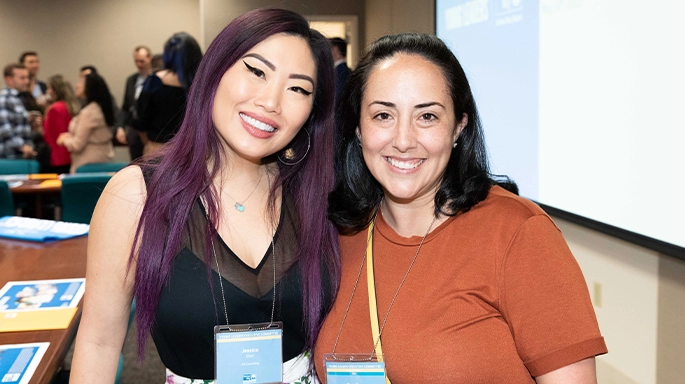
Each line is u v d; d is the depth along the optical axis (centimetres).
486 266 125
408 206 137
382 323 132
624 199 253
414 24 546
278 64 133
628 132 249
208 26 684
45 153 583
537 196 332
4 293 196
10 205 387
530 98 334
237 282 137
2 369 142
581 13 281
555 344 117
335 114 151
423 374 124
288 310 142
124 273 135
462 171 136
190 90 139
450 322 124
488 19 384
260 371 136
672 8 220
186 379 140
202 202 139
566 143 300
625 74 250
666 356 232
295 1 498
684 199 215
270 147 137
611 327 271
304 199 150
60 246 262
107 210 133
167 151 141
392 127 129
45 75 938
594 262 284
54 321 172
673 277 228
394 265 136
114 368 141
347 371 129
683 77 214
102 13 941
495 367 122
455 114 131
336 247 149
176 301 134
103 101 516
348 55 744
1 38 920
